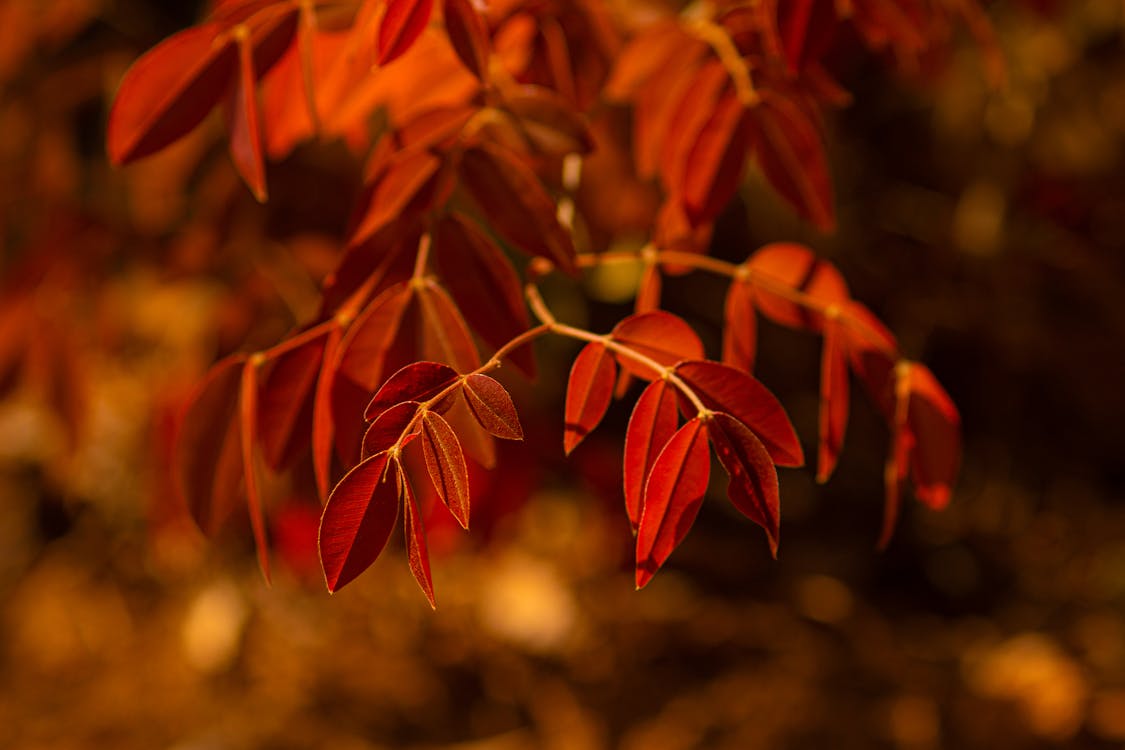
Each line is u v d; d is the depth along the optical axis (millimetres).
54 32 832
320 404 545
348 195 864
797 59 572
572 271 558
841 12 610
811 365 1213
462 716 1153
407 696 1154
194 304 949
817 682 1139
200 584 1083
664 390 516
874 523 1272
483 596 1153
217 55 560
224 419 570
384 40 532
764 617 1209
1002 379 1264
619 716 1138
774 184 587
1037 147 1147
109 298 865
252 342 815
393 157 559
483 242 557
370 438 493
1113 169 1179
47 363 812
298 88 590
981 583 1260
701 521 1265
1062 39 1105
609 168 774
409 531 492
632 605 1204
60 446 892
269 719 1138
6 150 875
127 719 1167
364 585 1108
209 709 1150
